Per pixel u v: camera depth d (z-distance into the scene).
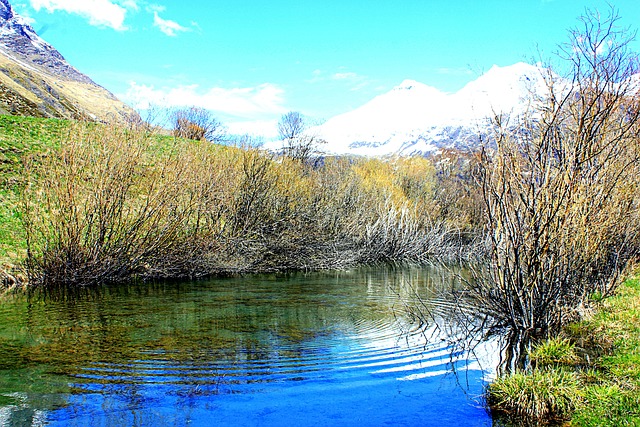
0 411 6.90
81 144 18.02
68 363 9.05
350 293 17.81
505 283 11.03
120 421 6.68
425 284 20.86
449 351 10.13
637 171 12.46
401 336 11.37
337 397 7.67
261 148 27.03
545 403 7.12
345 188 32.41
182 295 16.34
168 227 19.64
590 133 10.09
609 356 8.95
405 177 42.91
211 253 21.03
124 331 11.44
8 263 16.66
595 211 11.09
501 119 10.82
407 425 6.73
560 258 10.52
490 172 10.94
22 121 27.66
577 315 11.55
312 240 25.92
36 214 18.88
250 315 13.59
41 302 14.41
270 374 8.69
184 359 9.45
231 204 24.09
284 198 26.66
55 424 6.55
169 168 19.81
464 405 7.39
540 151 10.35
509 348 10.12
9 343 10.27
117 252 17.97
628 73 10.00
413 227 34.09
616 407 6.75
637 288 13.66
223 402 7.41
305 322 12.80
